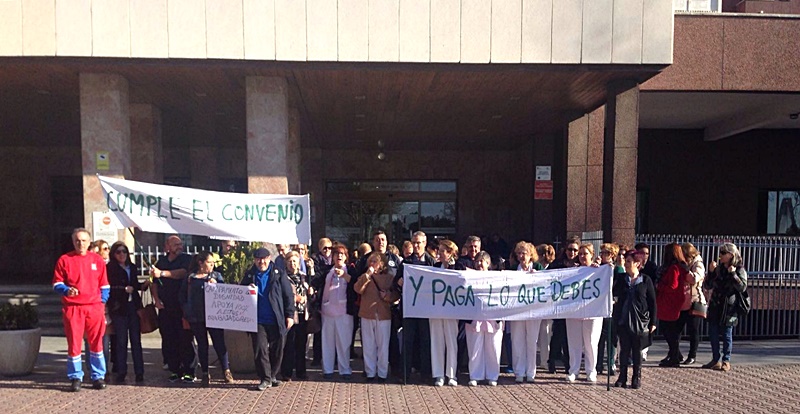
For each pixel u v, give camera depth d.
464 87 11.04
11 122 14.57
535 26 9.42
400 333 7.86
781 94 12.84
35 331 7.57
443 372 7.20
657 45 9.42
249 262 7.95
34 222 18.53
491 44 9.42
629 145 10.43
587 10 9.41
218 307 6.84
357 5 9.34
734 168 19.11
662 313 7.96
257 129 10.28
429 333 7.27
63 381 7.20
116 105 10.02
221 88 11.16
